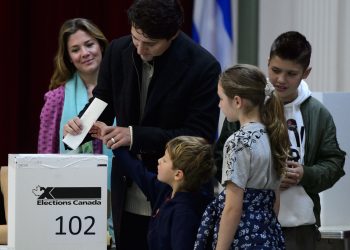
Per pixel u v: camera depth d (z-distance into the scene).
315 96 8.56
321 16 11.95
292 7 12.35
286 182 7.04
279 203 6.89
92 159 6.57
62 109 9.06
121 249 7.28
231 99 6.51
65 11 11.82
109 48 7.43
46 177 6.49
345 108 8.61
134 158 7.08
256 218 6.40
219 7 12.23
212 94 7.11
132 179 7.11
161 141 6.97
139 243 7.29
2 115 11.70
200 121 7.05
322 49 11.93
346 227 8.51
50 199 6.50
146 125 7.12
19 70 11.77
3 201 9.12
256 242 6.35
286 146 6.55
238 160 6.31
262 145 6.39
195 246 6.53
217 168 7.34
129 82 7.11
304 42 7.29
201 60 7.11
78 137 7.00
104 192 6.59
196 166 6.85
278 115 6.53
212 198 7.03
